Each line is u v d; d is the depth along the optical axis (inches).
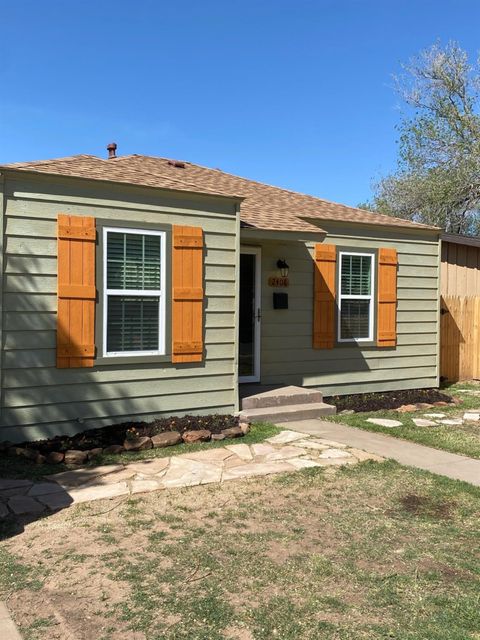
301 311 389.1
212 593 134.1
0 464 228.8
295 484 214.5
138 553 155.4
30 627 119.3
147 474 221.5
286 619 123.3
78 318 265.6
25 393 253.3
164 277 290.4
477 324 524.4
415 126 870.4
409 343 437.4
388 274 422.6
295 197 466.0
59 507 186.9
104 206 272.1
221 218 308.5
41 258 256.2
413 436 292.5
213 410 309.3
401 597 133.6
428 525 178.7
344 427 313.7
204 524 176.4
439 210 859.4
